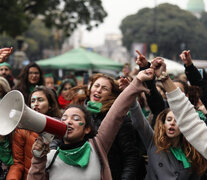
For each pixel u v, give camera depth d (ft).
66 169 10.65
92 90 15.14
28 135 14.03
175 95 10.34
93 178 10.68
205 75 17.89
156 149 14.49
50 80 31.07
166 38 242.78
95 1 100.22
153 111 15.61
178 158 14.32
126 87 11.47
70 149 10.86
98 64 68.69
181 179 14.33
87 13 100.17
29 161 14.07
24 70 21.80
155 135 14.46
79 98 16.29
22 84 21.65
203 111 16.67
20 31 86.79
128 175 13.96
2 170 15.08
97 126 14.39
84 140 11.04
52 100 15.47
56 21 104.47
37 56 297.94
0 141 14.15
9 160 14.28
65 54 71.56
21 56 124.16
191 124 10.24
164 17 251.60
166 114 14.49
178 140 14.46
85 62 68.18
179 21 249.75
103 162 11.04
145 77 10.94
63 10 100.07
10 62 115.24
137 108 13.74
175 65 50.44
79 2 99.96
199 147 10.21
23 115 8.79
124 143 14.19
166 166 14.38
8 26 85.15
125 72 30.48
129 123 14.44
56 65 68.80
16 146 14.11
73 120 10.93
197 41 252.21
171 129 14.26
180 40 245.04
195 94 16.72
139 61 12.02
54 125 9.30
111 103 14.75
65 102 23.72
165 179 14.33
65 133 9.48
